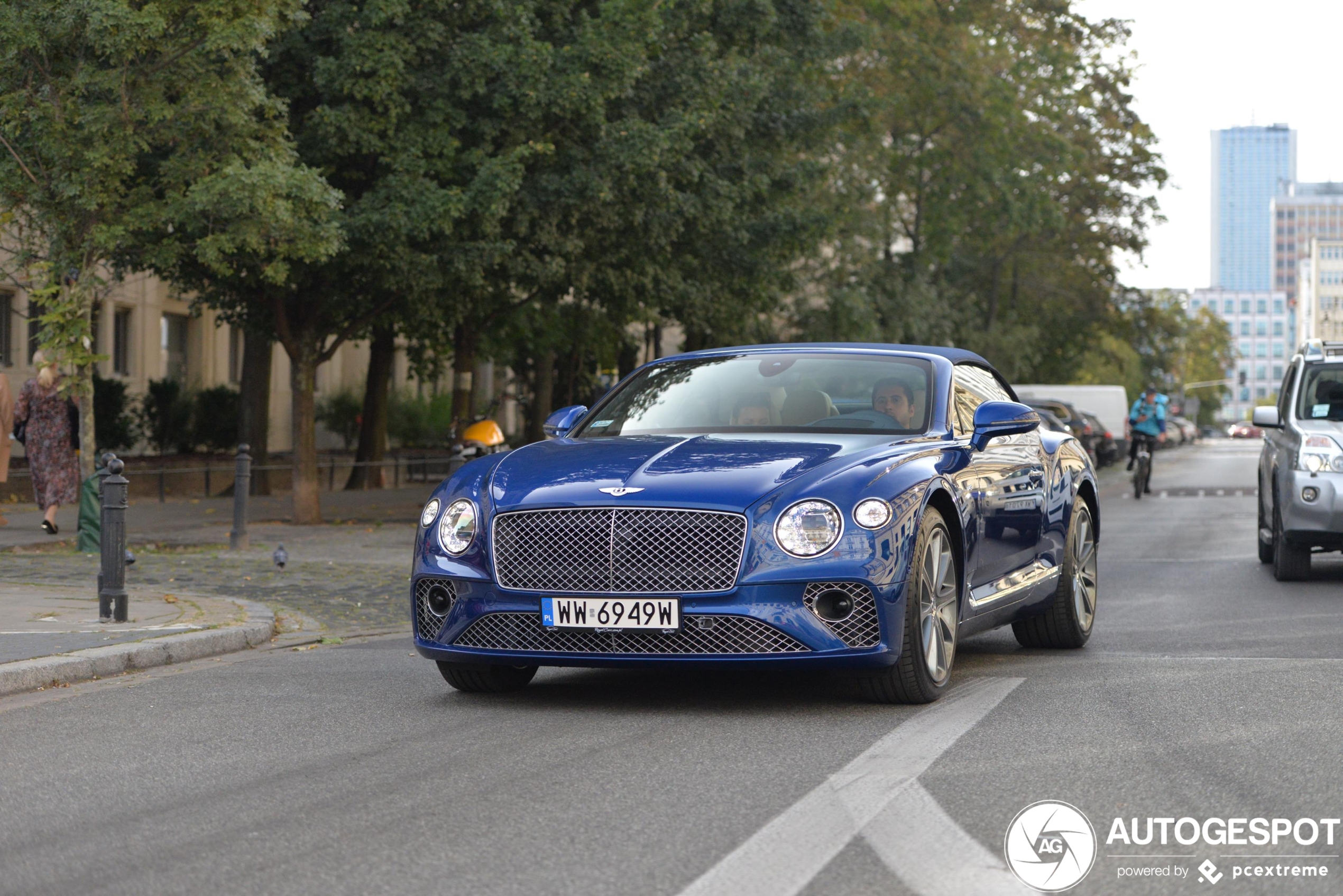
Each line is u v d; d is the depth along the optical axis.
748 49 24.84
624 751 5.90
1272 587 12.55
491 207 17.88
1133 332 55.16
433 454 36.16
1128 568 14.32
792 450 6.92
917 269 43.28
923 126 40.94
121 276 18.81
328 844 4.56
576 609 6.52
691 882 4.12
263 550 15.81
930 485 6.88
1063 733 6.16
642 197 20.45
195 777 5.53
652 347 41.75
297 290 19.66
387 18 17.70
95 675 7.98
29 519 18.73
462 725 6.50
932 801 5.02
